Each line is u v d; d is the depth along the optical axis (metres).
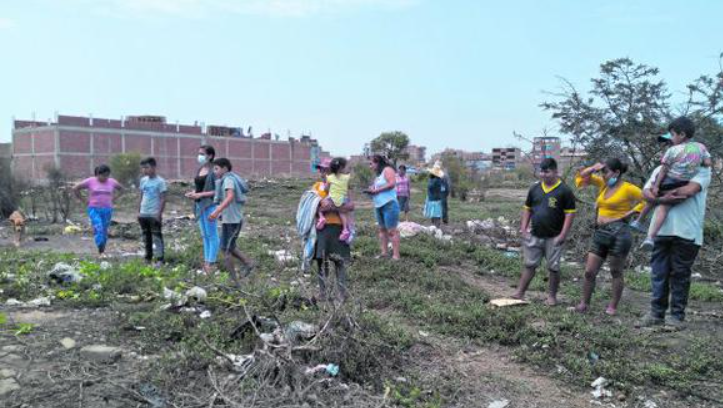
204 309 5.96
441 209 15.14
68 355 4.55
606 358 5.33
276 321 4.95
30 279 7.03
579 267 10.28
